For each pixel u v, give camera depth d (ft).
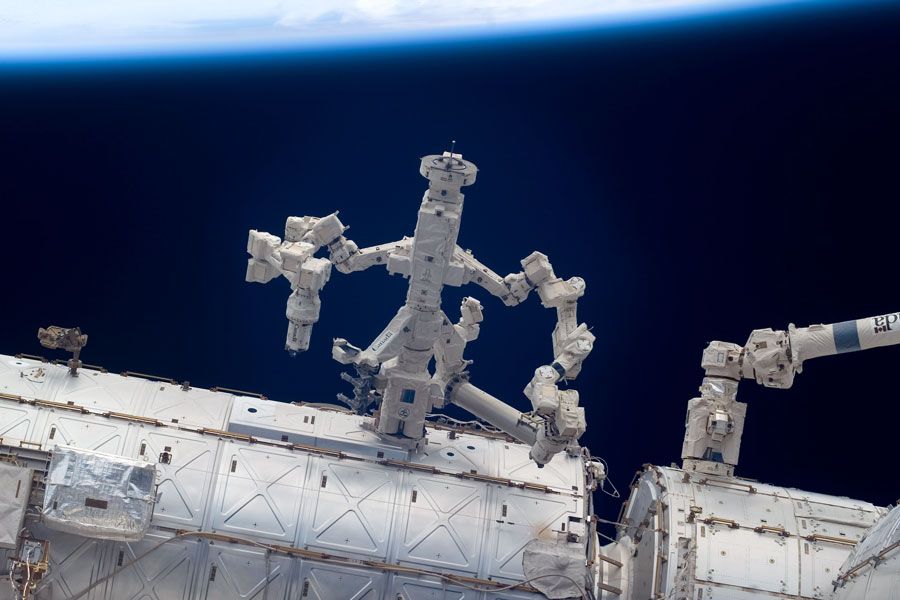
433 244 76.69
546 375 76.79
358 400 79.92
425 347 79.61
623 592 79.77
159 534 75.61
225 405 81.15
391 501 77.77
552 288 81.00
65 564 75.05
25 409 77.61
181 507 76.07
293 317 77.61
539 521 78.23
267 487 77.10
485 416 84.33
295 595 76.02
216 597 75.66
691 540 74.64
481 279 81.41
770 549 74.54
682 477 78.23
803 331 77.56
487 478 79.71
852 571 70.74
